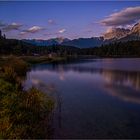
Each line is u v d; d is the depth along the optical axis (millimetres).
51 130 15617
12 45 180875
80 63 105500
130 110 20812
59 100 24547
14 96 21328
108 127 16312
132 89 32562
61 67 78750
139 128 16156
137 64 94062
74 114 19281
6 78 29891
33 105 19500
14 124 14422
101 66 83438
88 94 28375
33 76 48844
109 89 32438
